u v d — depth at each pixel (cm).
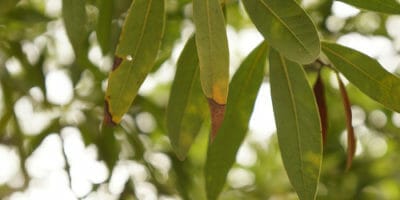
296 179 64
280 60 65
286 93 65
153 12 61
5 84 98
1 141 103
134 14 61
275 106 65
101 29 74
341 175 117
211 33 56
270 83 65
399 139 121
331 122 115
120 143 104
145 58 61
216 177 73
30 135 105
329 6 109
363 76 66
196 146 118
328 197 116
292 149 64
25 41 103
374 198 121
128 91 61
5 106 98
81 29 63
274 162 131
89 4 85
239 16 122
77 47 63
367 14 114
